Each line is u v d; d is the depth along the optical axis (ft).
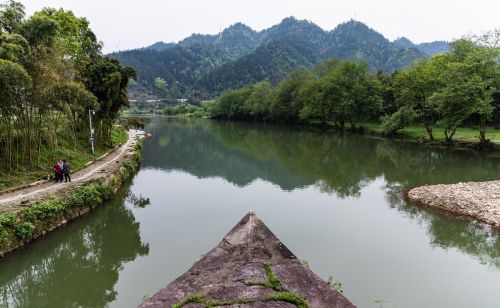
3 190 70.85
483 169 122.11
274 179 119.24
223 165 145.48
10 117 78.43
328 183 112.37
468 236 67.10
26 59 74.79
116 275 56.29
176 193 100.83
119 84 125.80
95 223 74.79
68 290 53.21
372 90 241.76
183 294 10.06
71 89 88.22
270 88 391.04
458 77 153.28
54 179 82.02
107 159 118.21
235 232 12.36
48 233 64.18
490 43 169.58
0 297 52.26
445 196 86.53
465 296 47.67
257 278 10.48
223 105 426.92
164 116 511.40
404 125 205.77
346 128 262.26
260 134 260.21
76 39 139.13
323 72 322.96
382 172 126.31
